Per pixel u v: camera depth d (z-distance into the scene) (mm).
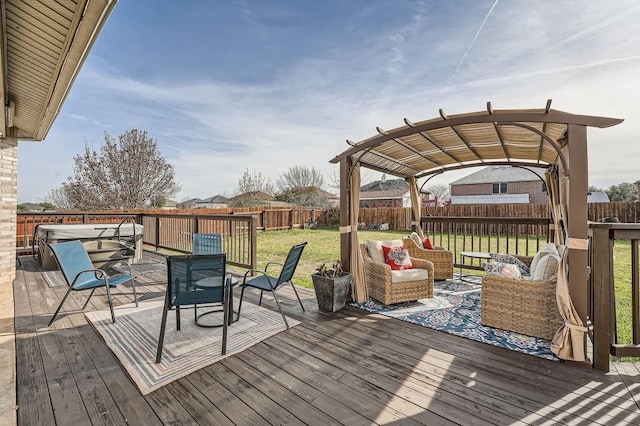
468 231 13047
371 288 4402
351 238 4355
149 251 8516
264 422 1882
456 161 5809
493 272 3510
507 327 3275
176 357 2633
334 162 4527
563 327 2674
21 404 2018
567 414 1960
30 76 3357
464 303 4254
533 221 5641
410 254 5633
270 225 15391
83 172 14320
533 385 2281
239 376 2377
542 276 3178
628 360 2758
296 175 25688
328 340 3037
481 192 23609
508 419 1914
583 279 2625
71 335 3082
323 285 3889
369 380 2342
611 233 2518
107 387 2215
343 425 1862
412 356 2725
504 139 4270
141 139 15398
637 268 2551
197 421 1884
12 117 4621
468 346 2930
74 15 2215
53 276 5434
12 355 2670
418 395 2158
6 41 2684
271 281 3568
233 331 3195
